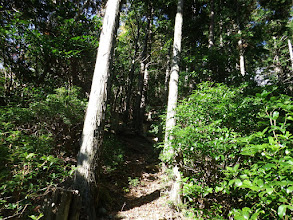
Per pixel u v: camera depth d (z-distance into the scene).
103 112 3.88
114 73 12.55
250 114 2.30
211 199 2.14
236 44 13.44
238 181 1.13
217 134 2.21
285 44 15.08
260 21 12.05
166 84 13.52
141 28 14.67
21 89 5.74
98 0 8.20
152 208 4.05
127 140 9.81
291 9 12.77
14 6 6.11
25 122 3.97
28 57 6.66
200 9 11.18
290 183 0.92
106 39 4.18
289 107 1.26
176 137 2.68
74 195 2.60
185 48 11.32
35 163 2.24
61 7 6.33
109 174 5.40
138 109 13.18
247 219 1.06
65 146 4.57
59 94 4.74
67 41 5.70
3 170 2.18
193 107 2.88
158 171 6.84
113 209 4.00
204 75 6.29
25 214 2.37
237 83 5.69
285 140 1.19
